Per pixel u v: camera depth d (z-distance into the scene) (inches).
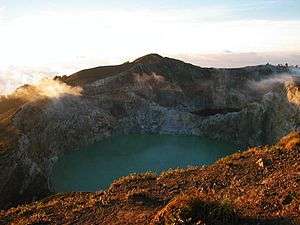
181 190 1222.3
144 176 1424.7
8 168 4247.0
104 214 1089.4
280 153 1374.3
